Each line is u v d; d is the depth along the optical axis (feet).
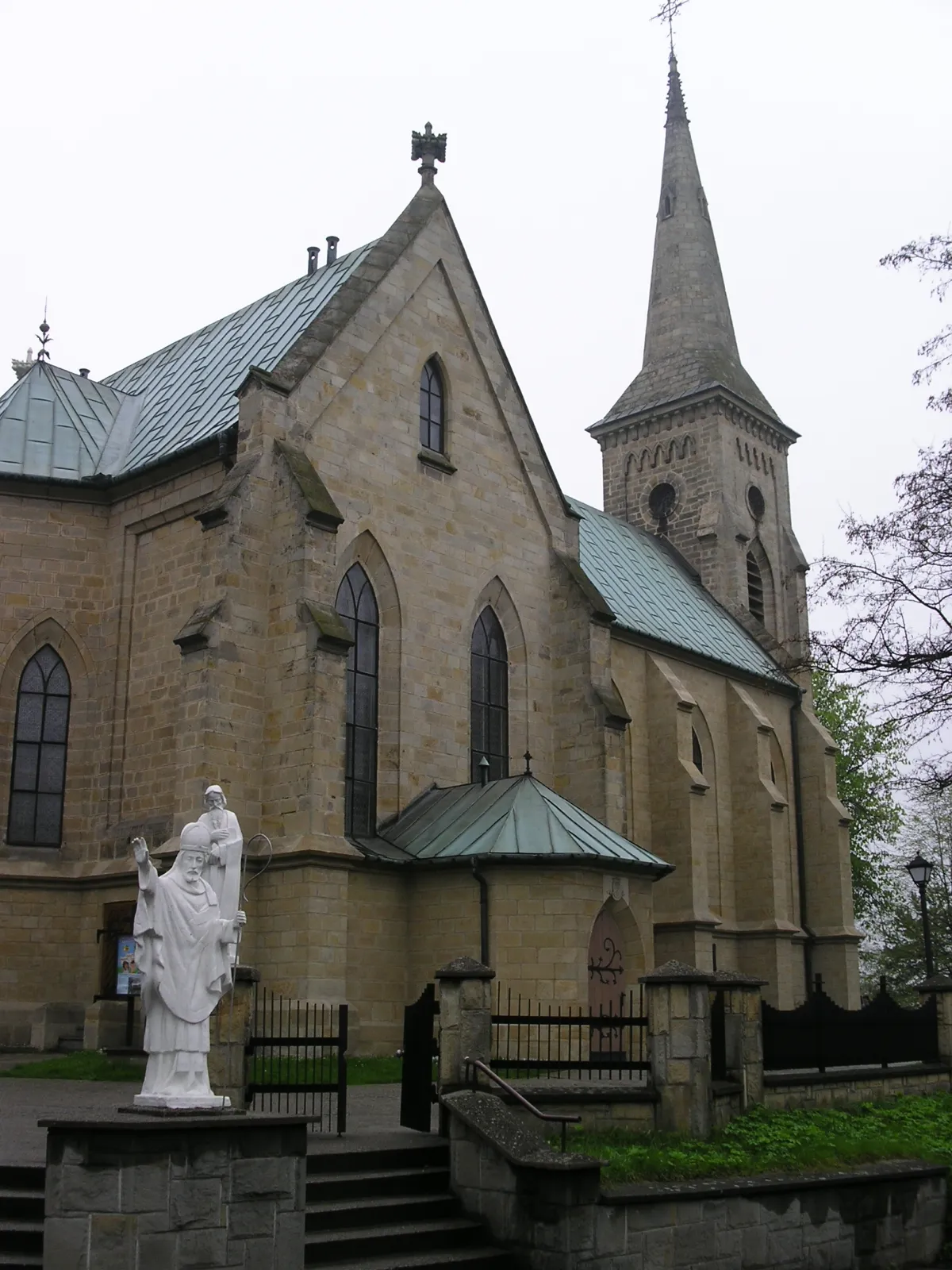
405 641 123.34
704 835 165.99
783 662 210.18
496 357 139.95
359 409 122.01
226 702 104.42
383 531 122.83
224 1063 63.98
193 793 102.32
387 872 111.86
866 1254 71.97
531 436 142.92
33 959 117.60
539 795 115.14
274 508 110.73
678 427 232.12
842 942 196.75
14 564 124.47
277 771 104.99
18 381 139.33
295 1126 52.13
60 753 123.03
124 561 124.88
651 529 232.12
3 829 119.85
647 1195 61.00
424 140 138.31
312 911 100.53
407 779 121.49
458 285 136.67
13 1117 69.56
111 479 125.90
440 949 109.91
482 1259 57.82
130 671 122.11
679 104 258.57
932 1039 110.52
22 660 123.54
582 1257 58.13
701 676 185.98
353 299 124.06
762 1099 82.02
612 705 136.26
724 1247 64.18
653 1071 72.43
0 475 124.57
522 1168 59.21
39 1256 50.29
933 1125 88.74
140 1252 47.98
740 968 183.11
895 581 94.73
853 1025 99.50
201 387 136.56
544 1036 104.27
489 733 133.39
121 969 114.83
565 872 107.34
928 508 93.76
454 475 132.05
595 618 138.72
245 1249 50.24
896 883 263.70
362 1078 94.22
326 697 104.88
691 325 241.96
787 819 200.03
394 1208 59.82
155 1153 48.73
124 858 116.57
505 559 136.77
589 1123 69.41
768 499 238.07
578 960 106.22
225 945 53.88
